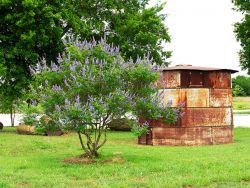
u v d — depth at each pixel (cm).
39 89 1341
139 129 1395
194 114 1916
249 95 10006
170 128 1902
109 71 1280
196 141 1912
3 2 2527
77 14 3238
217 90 1972
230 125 2011
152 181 1027
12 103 3164
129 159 1376
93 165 1264
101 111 1238
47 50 2962
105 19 3412
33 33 2550
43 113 1321
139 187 978
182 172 1158
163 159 1392
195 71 1922
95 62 1319
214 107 1961
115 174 1138
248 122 3678
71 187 982
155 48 3488
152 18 3391
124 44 3303
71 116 1226
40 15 2647
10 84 2784
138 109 1351
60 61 1334
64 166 1263
